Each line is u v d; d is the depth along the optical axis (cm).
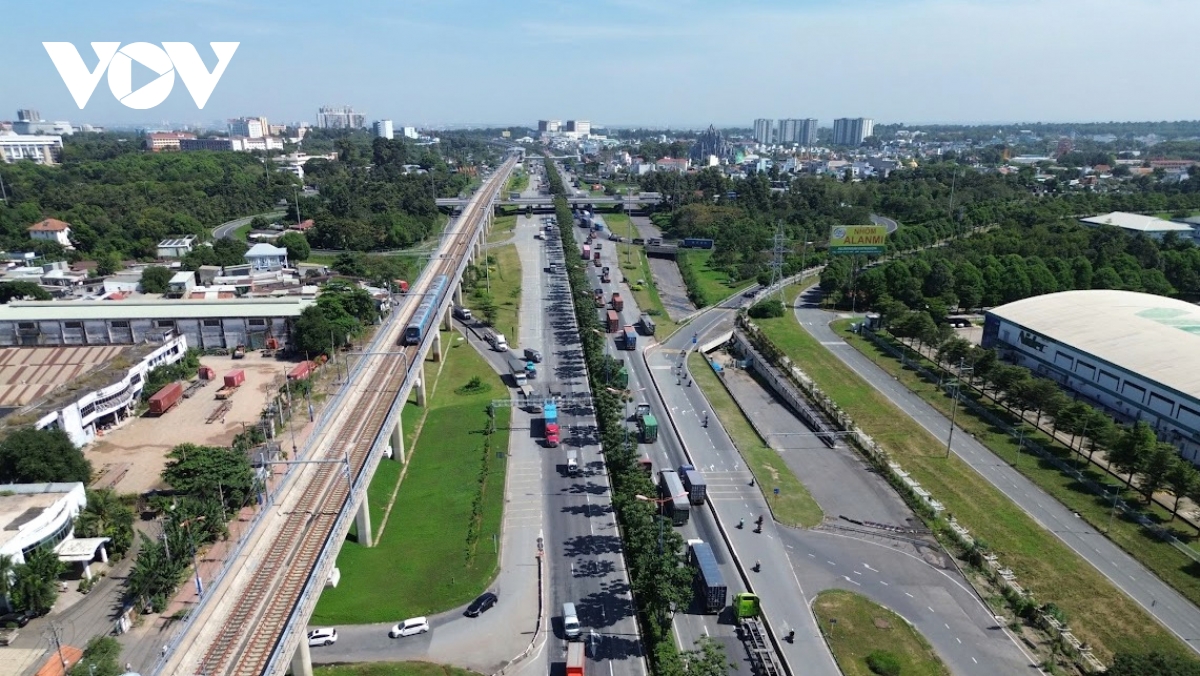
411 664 9250
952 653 9456
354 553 11769
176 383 17262
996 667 9225
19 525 10425
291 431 15038
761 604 10350
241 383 17875
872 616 10119
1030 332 19838
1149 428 13400
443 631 9906
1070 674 9075
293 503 11262
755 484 13750
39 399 14888
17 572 9688
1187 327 17975
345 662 9312
